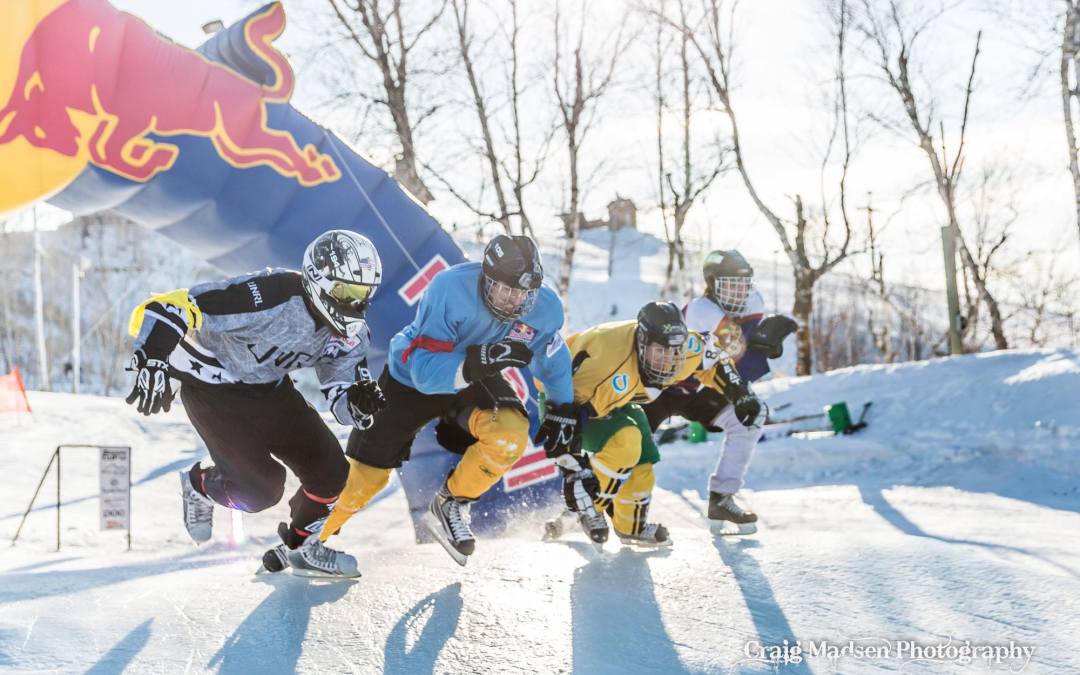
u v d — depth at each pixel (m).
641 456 5.12
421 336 4.38
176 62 6.67
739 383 5.27
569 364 4.67
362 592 3.69
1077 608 3.33
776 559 4.20
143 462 12.62
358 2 15.61
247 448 3.86
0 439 13.21
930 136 17.78
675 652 3.02
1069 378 9.58
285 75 7.06
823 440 10.55
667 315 4.88
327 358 3.88
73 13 6.34
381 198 7.35
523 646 3.05
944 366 11.20
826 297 34.56
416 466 7.27
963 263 18.70
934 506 7.61
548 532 5.85
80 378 39.12
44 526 8.59
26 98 6.30
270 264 7.31
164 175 6.75
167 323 3.38
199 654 2.87
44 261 39.97
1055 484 8.06
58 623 3.07
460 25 16.19
